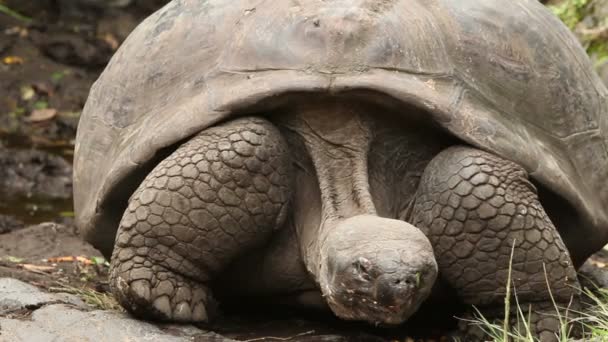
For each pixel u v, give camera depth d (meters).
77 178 14.13
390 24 12.41
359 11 12.41
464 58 12.67
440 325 13.30
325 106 12.28
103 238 13.97
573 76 13.73
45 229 19.23
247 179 12.05
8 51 32.56
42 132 28.31
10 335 11.53
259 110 12.20
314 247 11.94
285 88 11.94
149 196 12.07
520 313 11.91
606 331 11.61
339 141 12.32
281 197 12.27
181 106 12.50
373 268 10.45
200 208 12.02
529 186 12.21
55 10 35.38
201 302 12.45
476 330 12.40
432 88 12.18
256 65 12.30
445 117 12.03
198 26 13.11
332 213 11.91
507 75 12.90
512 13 13.45
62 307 12.52
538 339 12.19
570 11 24.97
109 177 12.73
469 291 12.25
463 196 11.92
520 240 11.97
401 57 12.24
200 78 12.60
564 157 13.16
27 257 17.42
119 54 14.25
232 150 12.03
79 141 14.32
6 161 24.95
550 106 13.23
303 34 12.29
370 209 11.75
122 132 13.28
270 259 12.62
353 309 10.87
